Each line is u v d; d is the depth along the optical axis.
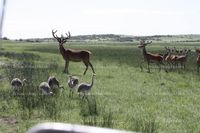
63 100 22.53
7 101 21.34
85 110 19.70
